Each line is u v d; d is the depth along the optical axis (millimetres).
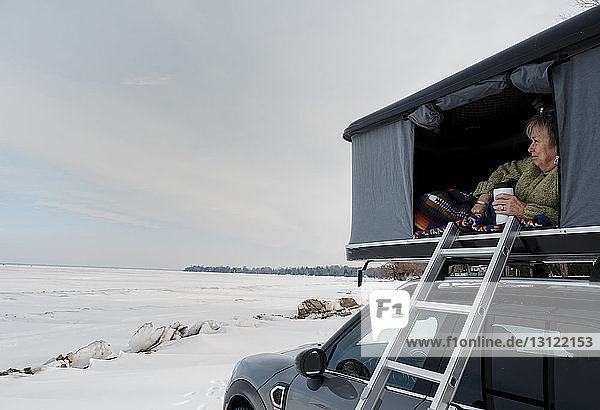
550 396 1909
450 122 4305
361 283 3580
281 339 14641
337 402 2670
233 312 30016
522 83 2670
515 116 4156
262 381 3379
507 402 2033
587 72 2363
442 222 3152
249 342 13961
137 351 14641
